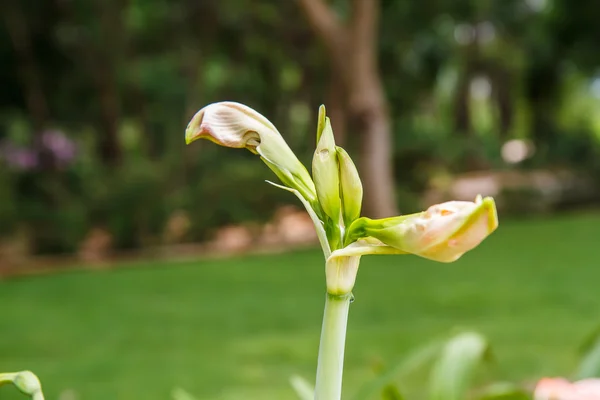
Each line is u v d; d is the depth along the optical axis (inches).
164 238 550.0
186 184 611.8
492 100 1311.5
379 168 541.6
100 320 299.6
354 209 36.8
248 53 815.1
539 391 44.4
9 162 537.6
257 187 595.2
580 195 775.7
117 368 224.7
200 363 227.3
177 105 842.2
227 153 661.9
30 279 420.2
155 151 921.5
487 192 738.8
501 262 423.5
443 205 34.3
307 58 805.2
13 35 619.8
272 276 403.2
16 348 254.7
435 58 876.0
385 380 72.9
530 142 1075.3
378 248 35.4
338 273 37.1
